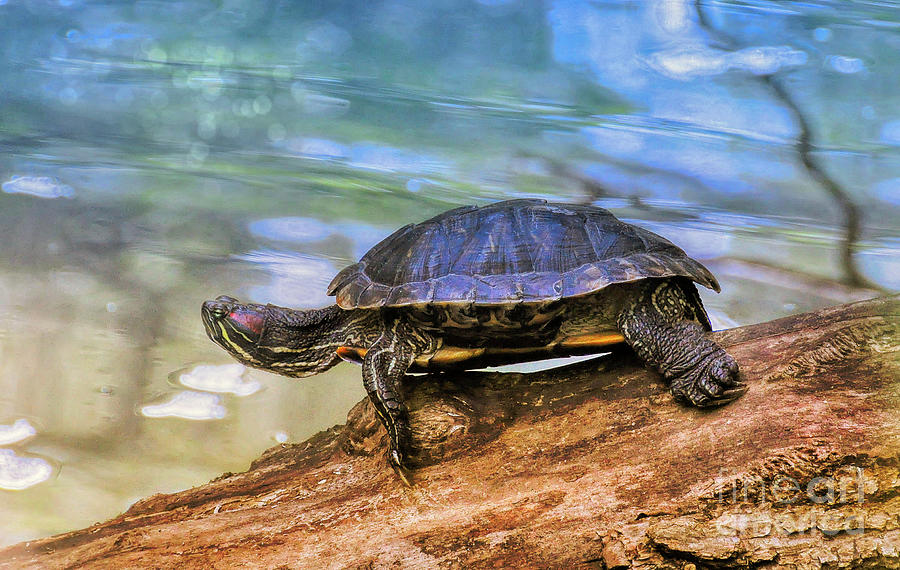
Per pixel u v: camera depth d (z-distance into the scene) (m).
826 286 9.95
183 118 15.36
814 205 11.81
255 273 10.30
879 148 13.41
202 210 11.80
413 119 15.20
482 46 18.70
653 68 16.92
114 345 8.81
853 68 16.05
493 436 5.05
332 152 13.98
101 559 4.50
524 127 14.77
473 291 4.97
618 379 5.23
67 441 7.26
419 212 11.88
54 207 11.78
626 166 13.27
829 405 4.65
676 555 4.07
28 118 15.09
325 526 4.64
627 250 5.14
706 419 4.78
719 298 9.96
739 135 14.06
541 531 4.32
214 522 4.81
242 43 19.38
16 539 5.93
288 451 6.21
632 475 4.56
